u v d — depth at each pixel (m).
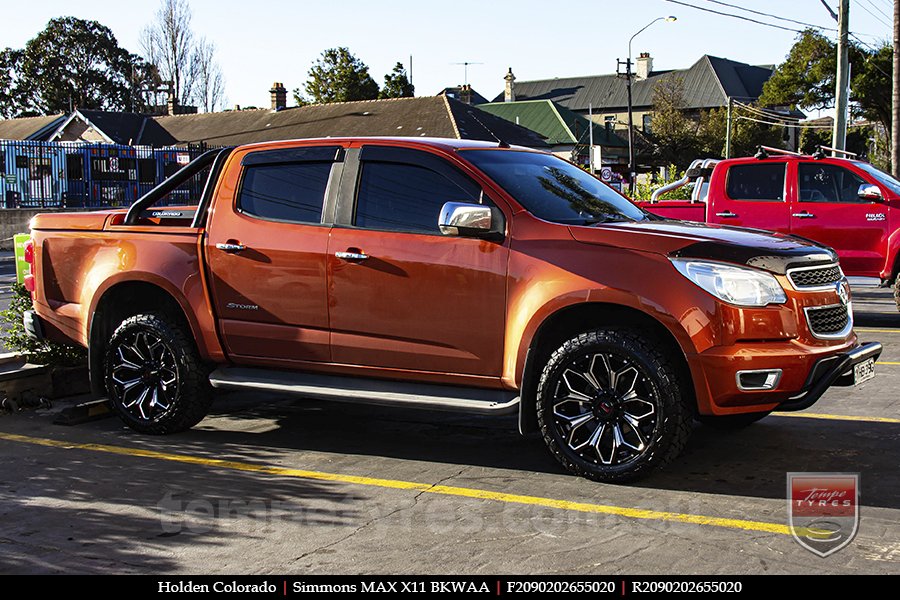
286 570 4.09
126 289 6.68
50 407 7.31
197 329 6.33
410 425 6.80
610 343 5.12
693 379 5.03
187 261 6.37
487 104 78.00
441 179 5.76
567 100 104.69
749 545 4.32
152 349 6.45
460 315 5.52
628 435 5.23
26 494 5.20
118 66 92.56
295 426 6.79
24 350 7.61
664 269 5.09
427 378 5.71
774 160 12.00
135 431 6.62
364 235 5.83
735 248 5.12
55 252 6.88
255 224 6.20
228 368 6.39
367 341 5.82
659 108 75.56
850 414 6.90
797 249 5.34
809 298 5.20
